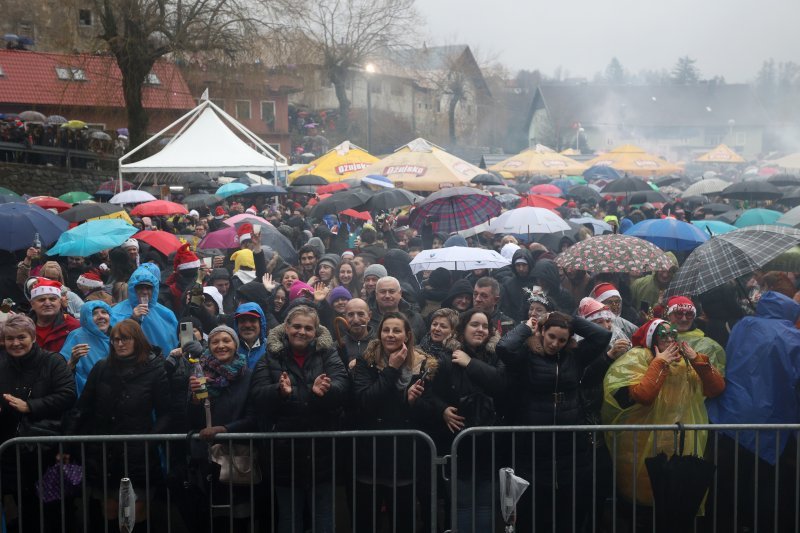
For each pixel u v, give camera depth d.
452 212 10.63
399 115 68.81
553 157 30.38
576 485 5.52
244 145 19.25
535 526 5.55
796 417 5.52
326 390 5.14
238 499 5.39
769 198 17.36
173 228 15.09
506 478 4.91
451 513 5.27
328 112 58.41
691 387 5.59
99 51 26.94
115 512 5.47
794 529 5.57
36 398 5.46
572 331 5.47
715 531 5.36
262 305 7.52
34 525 5.56
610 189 18.84
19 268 8.61
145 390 5.51
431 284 8.23
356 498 5.54
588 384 5.68
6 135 25.52
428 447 5.58
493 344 5.63
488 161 43.41
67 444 5.48
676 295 6.27
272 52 28.05
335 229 14.12
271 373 5.33
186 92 36.72
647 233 9.48
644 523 5.64
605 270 7.34
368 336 6.41
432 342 5.71
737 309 6.61
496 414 5.66
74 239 9.04
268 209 17.33
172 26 26.56
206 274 8.01
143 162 18.30
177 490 5.38
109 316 6.37
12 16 43.62
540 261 8.41
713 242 6.27
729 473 5.62
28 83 37.88
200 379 5.24
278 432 5.25
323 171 20.59
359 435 5.26
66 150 26.94
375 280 7.79
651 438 5.55
